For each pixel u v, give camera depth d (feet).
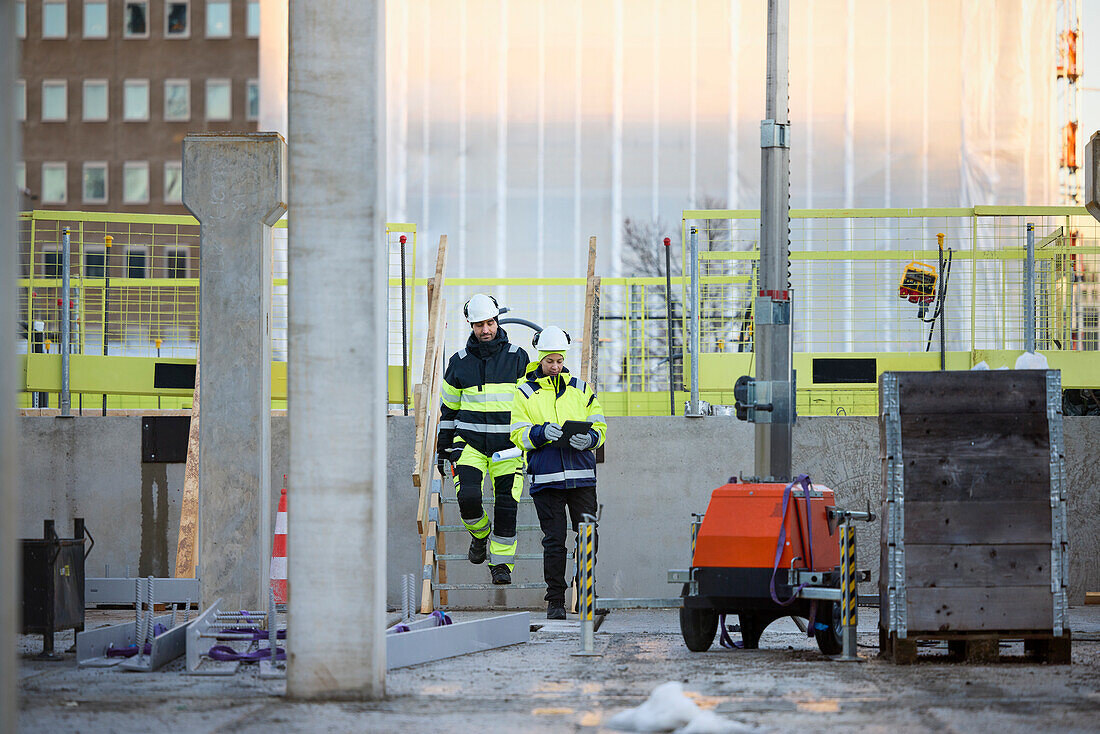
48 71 653.30
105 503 145.28
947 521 86.94
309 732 60.23
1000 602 86.43
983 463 87.10
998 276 204.44
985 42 312.29
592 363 146.92
